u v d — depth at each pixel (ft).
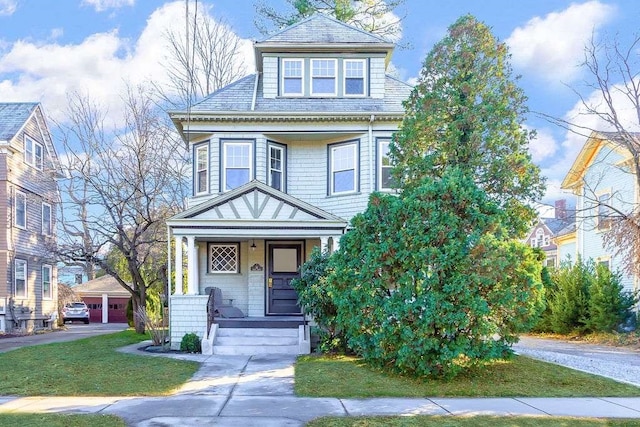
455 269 27.94
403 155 43.55
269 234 46.16
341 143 53.57
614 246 55.11
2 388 28.27
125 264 75.77
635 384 28.84
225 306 50.65
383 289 29.96
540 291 28.60
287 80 55.67
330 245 48.47
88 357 38.58
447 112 42.19
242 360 37.01
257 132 52.80
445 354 27.53
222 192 51.96
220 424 20.86
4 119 77.15
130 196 59.88
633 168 59.00
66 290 94.79
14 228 73.87
